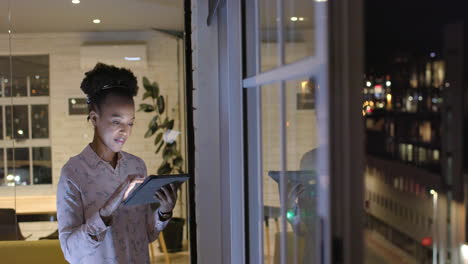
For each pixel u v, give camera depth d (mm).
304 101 896
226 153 2619
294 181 1024
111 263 2209
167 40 4984
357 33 679
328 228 709
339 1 677
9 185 4684
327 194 709
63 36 4781
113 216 2209
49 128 4738
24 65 4719
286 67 1021
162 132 5078
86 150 2281
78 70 4793
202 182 3107
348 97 685
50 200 4711
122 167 2338
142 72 4980
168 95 5047
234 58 1892
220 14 2684
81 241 2086
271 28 1182
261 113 1361
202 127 3121
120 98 2268
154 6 4941
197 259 3107
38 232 4676
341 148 689
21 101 4727
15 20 4707
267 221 1334
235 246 1937
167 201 2254
